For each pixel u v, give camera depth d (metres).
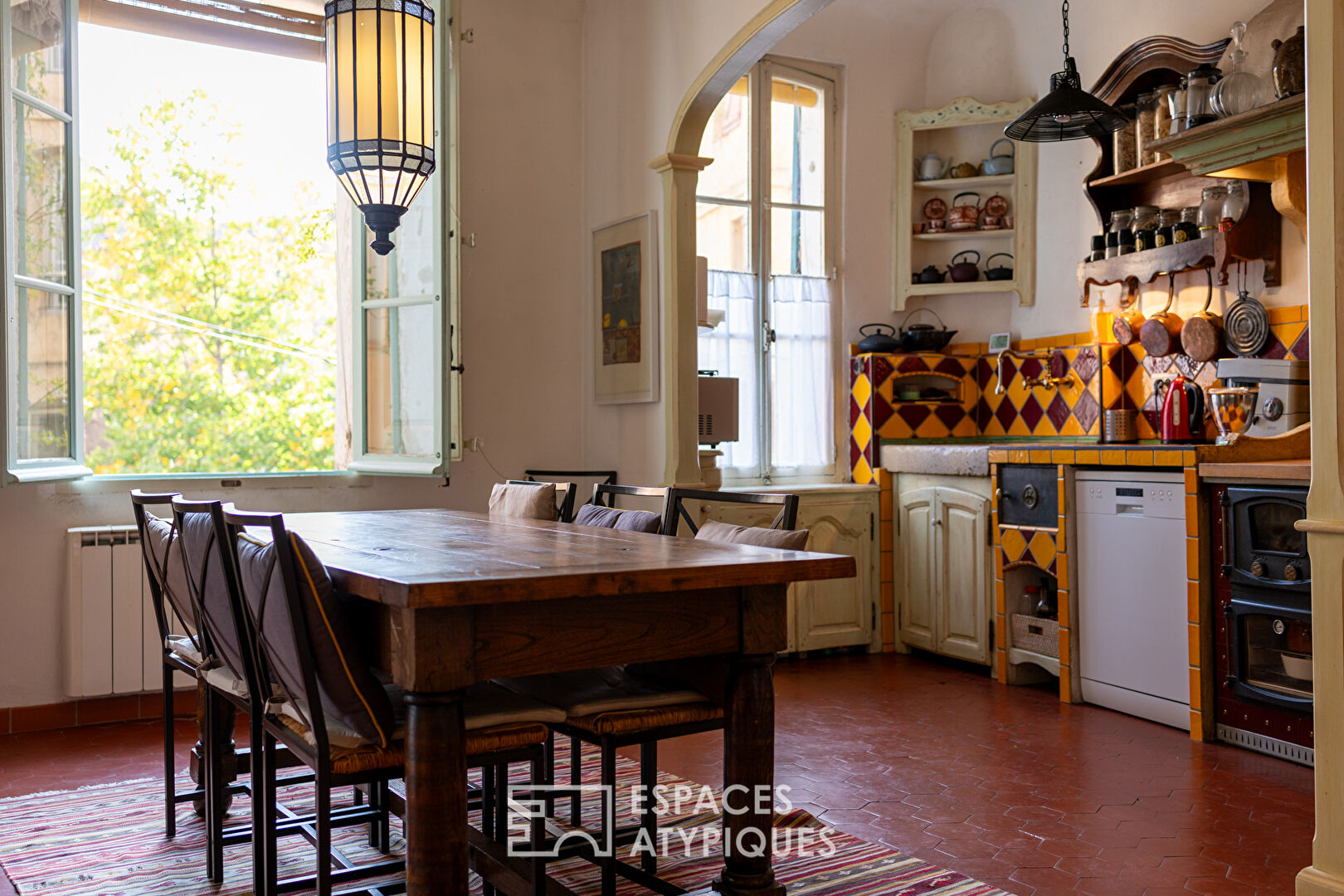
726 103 5.45
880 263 5.75
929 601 5.11
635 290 4.86
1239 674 3.57
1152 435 4.65
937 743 3.70
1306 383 3.81
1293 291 4.01
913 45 5.77
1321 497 2.22
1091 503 4.16
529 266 5.14
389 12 2.78
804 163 5.62
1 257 3.73
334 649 1.86
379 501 4.77
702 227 5.39
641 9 4.81
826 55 5.59
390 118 2.78
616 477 5.03
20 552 4.04
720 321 5.00
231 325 9.02
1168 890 2.44
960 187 5.62
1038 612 4.58
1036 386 5.27
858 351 5.65
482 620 1.84
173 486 4.34
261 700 2.24
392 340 4.61
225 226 8.96
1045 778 3.29
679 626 2.05
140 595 4.15
